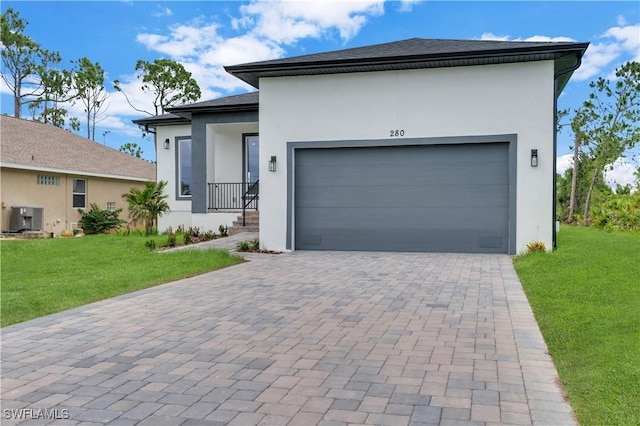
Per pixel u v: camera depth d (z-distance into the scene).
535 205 10.29
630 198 15.07
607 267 7.39
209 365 4.11
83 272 8.81
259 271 8.84
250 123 14.84
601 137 22.30
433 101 10.84
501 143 10.60
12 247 12.84
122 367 4.09
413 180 11.14
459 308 5.89
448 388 3.53
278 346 4.59
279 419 3.10
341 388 3.57
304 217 11.79
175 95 36.47
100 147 25.31
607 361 3.79
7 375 3.94
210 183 15.50
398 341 4.66
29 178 18.75
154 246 11.95
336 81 11.38
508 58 10.20
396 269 8.83
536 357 4.15
